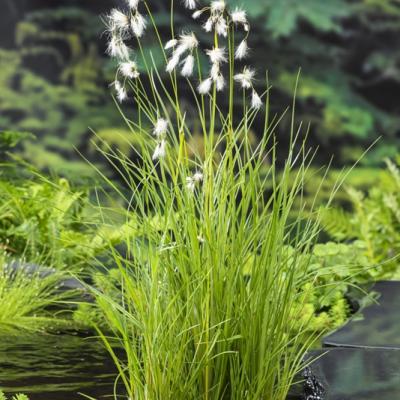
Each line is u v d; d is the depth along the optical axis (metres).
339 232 9.50
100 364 5.30
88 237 8.48
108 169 29.17
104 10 32.59
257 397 3.91
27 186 9.74
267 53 32.75
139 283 3.99
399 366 4.82
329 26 31.39
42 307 6.98
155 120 3.98
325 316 6.69
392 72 34.44
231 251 3.90
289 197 4.02
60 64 32.22
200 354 3.89
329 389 4.45
